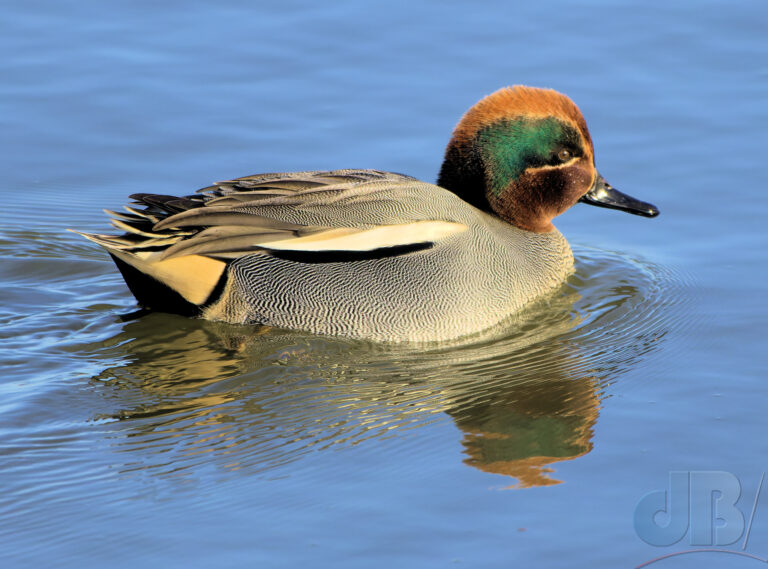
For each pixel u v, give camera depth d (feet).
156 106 63.10
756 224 53.98
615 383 42.11
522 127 49.29
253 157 59.52
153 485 34.99
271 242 45.32
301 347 44.91
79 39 67.92
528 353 44.93
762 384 41.22
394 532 32.63
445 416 39.65
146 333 45.60
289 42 68.08
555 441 37.86
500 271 47.39
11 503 33.96
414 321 45.75
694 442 37.35
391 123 61.87
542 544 32.12
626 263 53.31
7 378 41.60
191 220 44.91
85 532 32.68
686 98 63.10
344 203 46.34
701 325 46.50
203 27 69.36
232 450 37.11
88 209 57.21
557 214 51.19
